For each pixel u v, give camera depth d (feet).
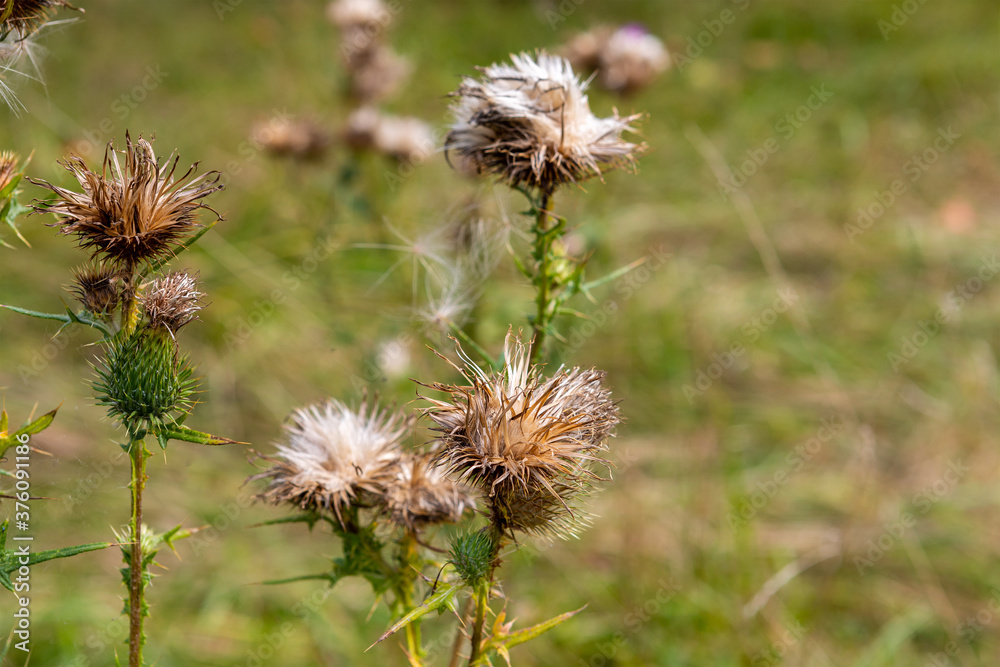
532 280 2.58
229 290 4.53
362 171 4.37
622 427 4.18
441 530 2.69
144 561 2.40
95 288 2.35
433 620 3.06
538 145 2.52
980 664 3.31
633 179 6.08
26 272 4.33
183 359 2.40
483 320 3.31
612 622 3.25
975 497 4.00
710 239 5.73
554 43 7.41
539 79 2.54
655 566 3.42
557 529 2.39
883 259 5.59
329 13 4.55
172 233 2.36
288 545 3.55
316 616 3.12
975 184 6.54
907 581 3.60
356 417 2.53
